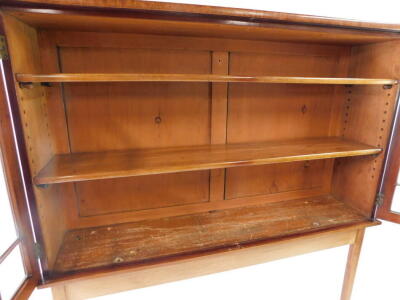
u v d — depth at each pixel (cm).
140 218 133
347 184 151
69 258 106
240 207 148
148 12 82
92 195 124
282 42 126
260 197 150
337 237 142
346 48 138
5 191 82
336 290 189
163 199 134
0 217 80
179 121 125
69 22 86
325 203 153
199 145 131
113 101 115
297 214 142
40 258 94
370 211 137
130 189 128
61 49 103
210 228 128
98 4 76
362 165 139
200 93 124
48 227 98
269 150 123
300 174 154
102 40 105
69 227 124
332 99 145
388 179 128
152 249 113
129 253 110
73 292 106
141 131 121
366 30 105
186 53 116
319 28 100
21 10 73
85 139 116
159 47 112
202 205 141
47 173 92
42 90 101
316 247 140
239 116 133
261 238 121
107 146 119
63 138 113
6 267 81
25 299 85
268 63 129
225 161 107
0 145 78
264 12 90
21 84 80
